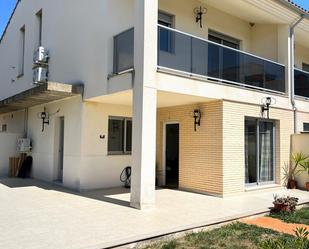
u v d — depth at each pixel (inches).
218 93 375.6
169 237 232.8
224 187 373.1
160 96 357.4
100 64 377.1
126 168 437.4
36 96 427.8
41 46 539.5
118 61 353.4
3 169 566.3
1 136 565.3
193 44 358.3
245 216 290.8
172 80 331.0
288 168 461.1
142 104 305.3
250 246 213.6
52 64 498.9
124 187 426.0
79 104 412.5
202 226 254.1
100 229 234.8
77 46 430.9
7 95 695.7
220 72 382.6
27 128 573.3
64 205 315.0
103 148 418.6
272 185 440.1
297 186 458.3
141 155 301.9
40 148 518.6
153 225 246.7
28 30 596.4
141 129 303.9
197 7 448.1
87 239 212.2
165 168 459.8
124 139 445.4
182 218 269.1
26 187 428.1
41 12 560.1
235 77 399.2
